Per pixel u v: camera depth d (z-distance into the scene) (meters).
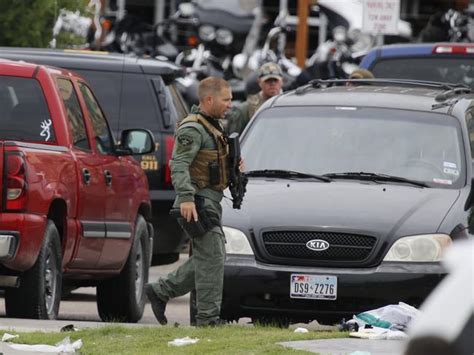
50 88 41.19
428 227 36.94
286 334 32.50
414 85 46.56
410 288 36.31
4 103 41.00
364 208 37.66
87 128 43.50
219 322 34.84
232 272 36.91
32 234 37.94
